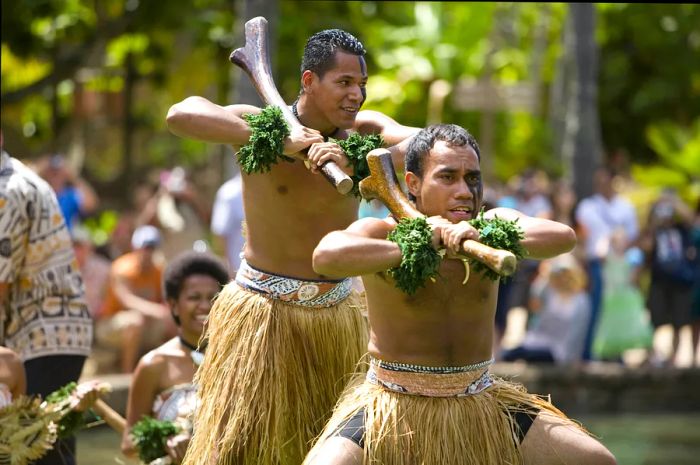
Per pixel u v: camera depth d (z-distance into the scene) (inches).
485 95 1277.1
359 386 330.0
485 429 316.5
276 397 366.3
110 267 867.4
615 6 1833.2
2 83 1274.6
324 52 358.6
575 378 860.0
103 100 1754.4
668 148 1600.6
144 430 429.1
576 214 920.3
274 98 371.2
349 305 380.2
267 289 370.0
